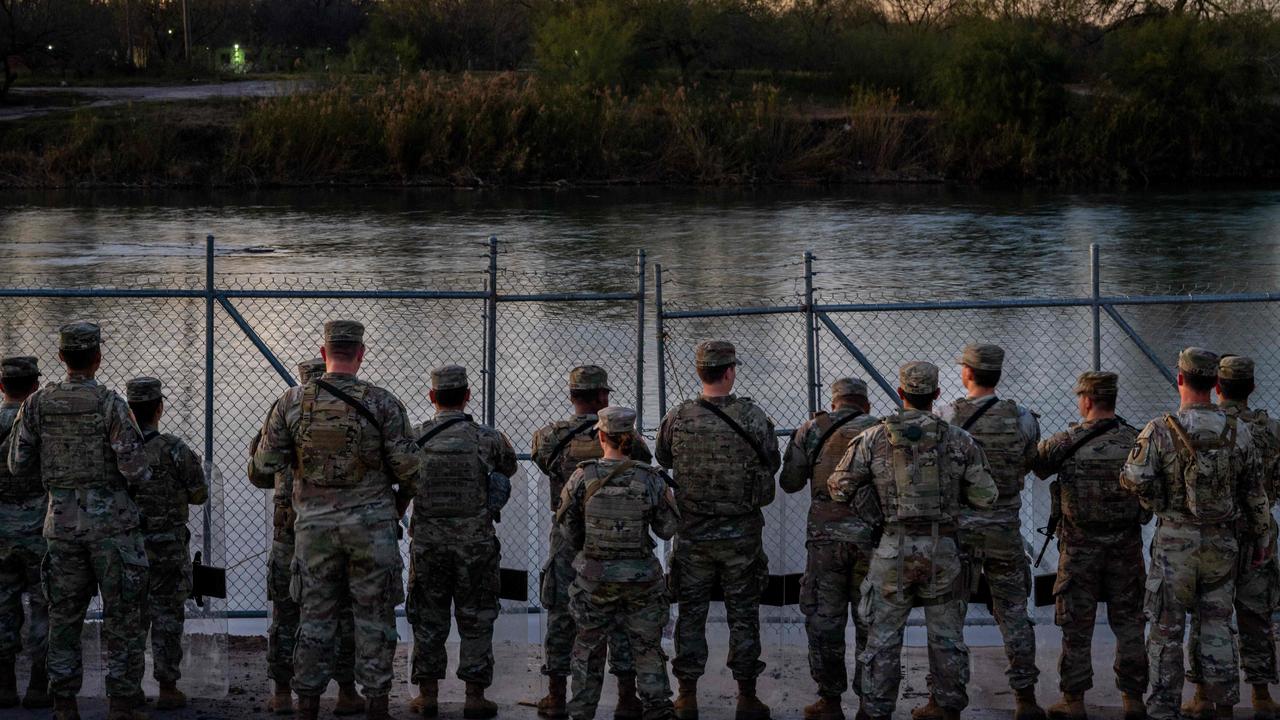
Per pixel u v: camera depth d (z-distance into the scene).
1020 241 38.00
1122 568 6.82
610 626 6.44
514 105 59.06
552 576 6.97
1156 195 53.59
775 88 64.50
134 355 19.78
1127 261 33.47
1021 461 6.79
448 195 53.47
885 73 69.88
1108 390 6.82
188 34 88.00
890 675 6.41
